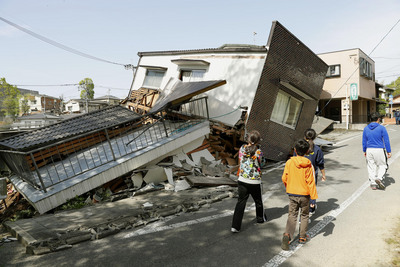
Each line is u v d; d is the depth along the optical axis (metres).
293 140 11.02
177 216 4.83
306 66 10.93
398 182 6.21
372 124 5.86
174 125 9.20
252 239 3.80
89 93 59.16
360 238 3.69
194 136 8.12
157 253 3.47
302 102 11.36
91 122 9.12
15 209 6.40
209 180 6.91
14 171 7.80
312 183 3.49
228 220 4.54
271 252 3.42
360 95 21.55
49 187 5.67
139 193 6.26
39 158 7.54
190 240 3.83
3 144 7.52
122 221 4.50
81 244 3.84
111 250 3.61
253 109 9.20
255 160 4.06
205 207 5.26
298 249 3.48
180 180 6.93
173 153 7.79
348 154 10.48
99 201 5.93
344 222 4.24
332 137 17.16
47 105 63.09
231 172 8.14
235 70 9.88
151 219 4.61
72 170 6.62
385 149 5.83
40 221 4.80
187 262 3.23
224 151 9.52
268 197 5.79
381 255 3.23
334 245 3.53
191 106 10.72
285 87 10.20
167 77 12.58
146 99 11.90
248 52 9.62
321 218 4.46
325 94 22.23
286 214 4.73
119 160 6.60
